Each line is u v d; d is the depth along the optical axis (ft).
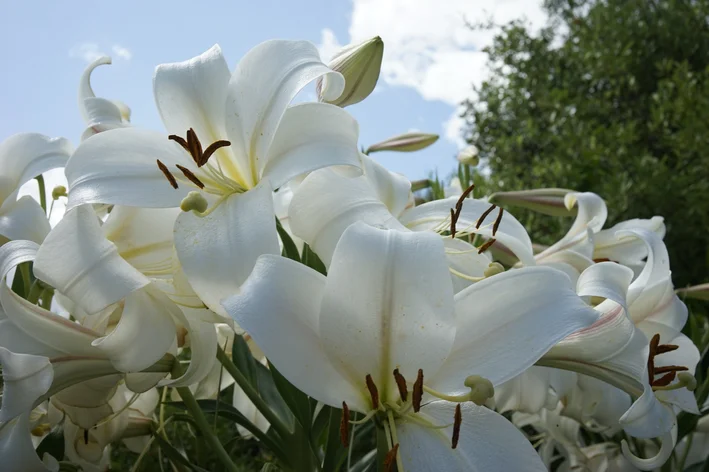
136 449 2.26
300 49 1.74
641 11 10.57
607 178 7.82
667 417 1.62
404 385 1.40
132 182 1.68
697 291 2.53
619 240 2.50
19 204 1.89
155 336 1.63
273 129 1.67
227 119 1.77
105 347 1.61
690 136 7.89
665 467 2.39
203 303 1.66
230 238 1.54
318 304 1.40
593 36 10.12
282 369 1.33
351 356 1.41
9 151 1.98
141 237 1.77
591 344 1.74
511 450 1.41
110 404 2.00
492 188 7.60
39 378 1.51
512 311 1.43
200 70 1.82
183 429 2.77
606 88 10.41
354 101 2.14
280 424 2.00
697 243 7.57
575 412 2.22
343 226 1.72
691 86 8.30
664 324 1.96
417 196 2.93
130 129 1.76
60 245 1.62
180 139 1.70
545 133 8.91
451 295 1.37
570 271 2.29
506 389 2.02
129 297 1.62
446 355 1.41
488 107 10.27
